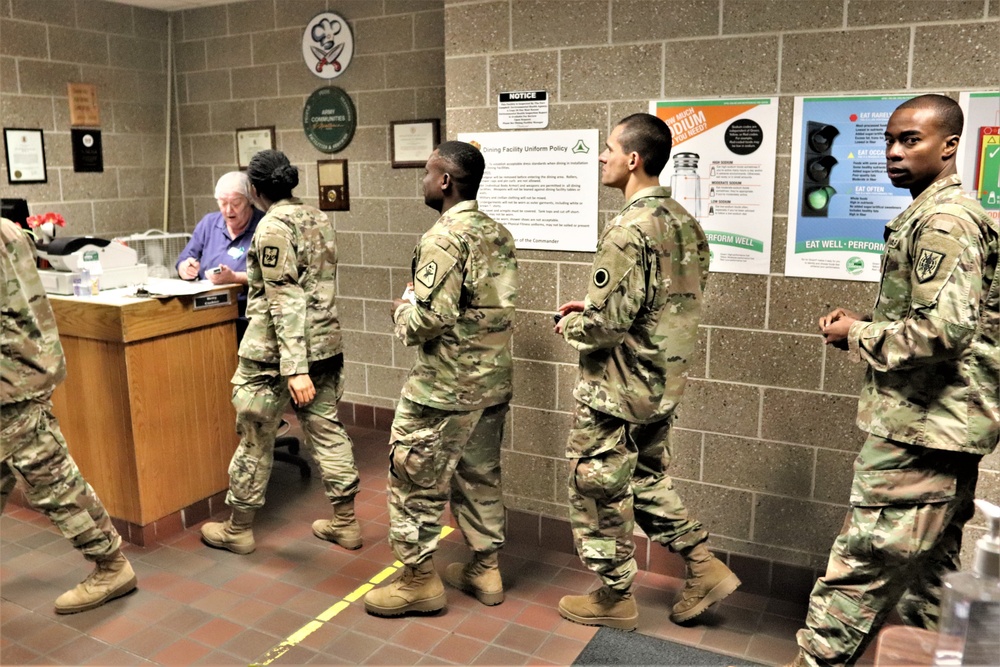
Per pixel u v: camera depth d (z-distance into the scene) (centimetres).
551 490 314
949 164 184
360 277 468
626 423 238
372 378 477
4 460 242
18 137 435
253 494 307
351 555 315
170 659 242
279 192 294
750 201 261
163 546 321
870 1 235
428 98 428
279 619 266
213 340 342
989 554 100
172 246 479
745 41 254
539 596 283
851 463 260
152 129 505
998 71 223
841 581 197
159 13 500
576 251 293
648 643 251
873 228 245
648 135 229
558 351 302
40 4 438
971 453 181
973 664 98
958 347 170
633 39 271
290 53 464
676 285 231
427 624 263
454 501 276
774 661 240
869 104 240
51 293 321
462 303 246
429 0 418
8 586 286
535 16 286
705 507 286
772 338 265
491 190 304
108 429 316
